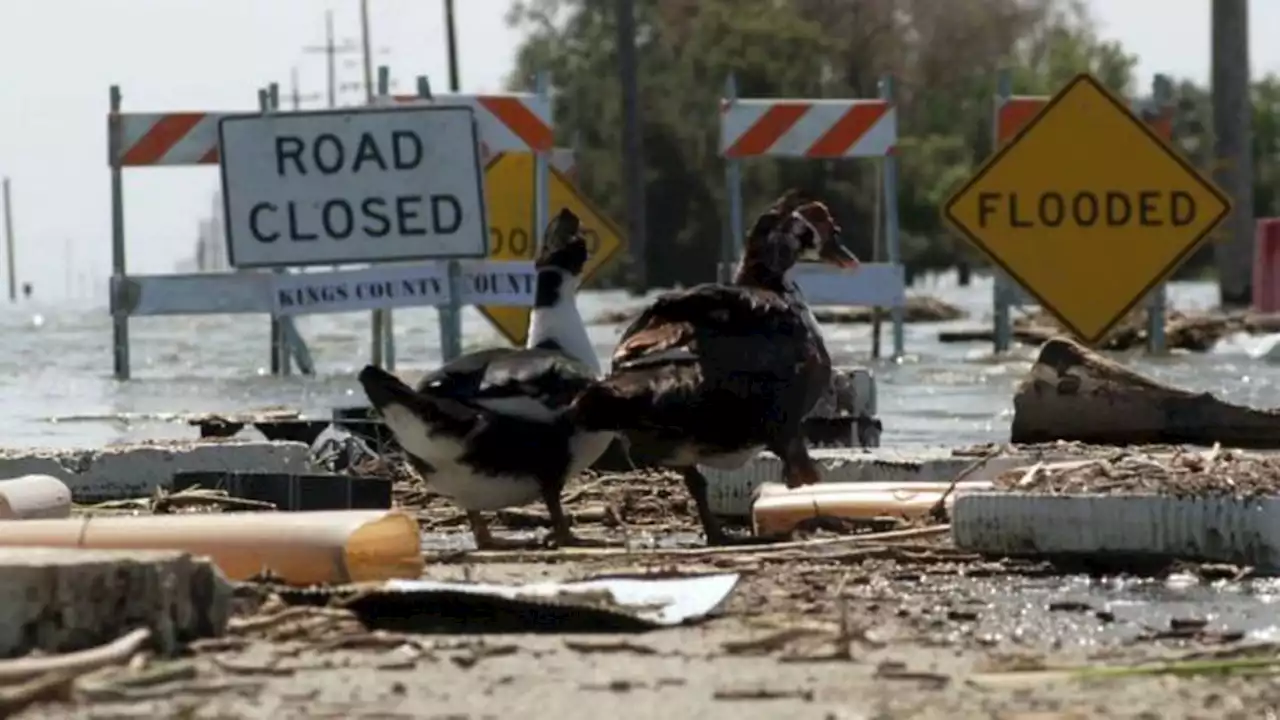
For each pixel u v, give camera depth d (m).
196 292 60.78
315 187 58.47
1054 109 54.94
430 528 33.00
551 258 31.66
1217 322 80.31
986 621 23.56
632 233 152.38
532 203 65.38
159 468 36.19
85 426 51.69
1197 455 30.88
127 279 61.75
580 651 21.25
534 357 30.08
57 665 19.52
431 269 59.06
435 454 29.42
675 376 29.62
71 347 97.44
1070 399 38.50
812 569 26.98
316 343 91.62
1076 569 27.52
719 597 23.84
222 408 55.78
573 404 29.20
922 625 23.22
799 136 64.12
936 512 30.62
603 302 143.00
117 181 62.75
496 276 59.06
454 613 22.91
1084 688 19.77
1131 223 54.75
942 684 19.88
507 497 29.80
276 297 60.47
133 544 25.53
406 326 114.19
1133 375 38.59
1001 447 36.72
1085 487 28.41
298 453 36.88
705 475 34.69
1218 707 18.95
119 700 18.78
